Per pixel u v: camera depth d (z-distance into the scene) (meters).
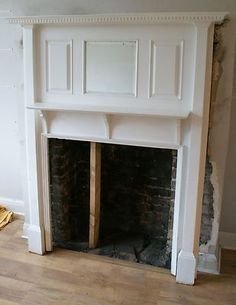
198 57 2.20
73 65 2.46
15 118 3.22
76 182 3.21
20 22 2.42
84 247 3.02
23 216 3.47
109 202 3.23
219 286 2.57
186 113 2.25
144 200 3.11
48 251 2.94
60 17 2.32
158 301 2.41
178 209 2.53
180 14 2.11
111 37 2.34
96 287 2.54
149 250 2.98
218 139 2.44
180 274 2.59
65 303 2.38
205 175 2.53
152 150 2.96
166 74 2.29
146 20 2.19
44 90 2.57
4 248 3.00
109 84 2.43
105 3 2.41
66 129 2.64
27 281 2.59
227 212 2.90
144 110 2.33
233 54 2.28
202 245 2.68
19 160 3.34
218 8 2.23
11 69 3.08
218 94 2.36
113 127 2.51
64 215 3.01
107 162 3.13
